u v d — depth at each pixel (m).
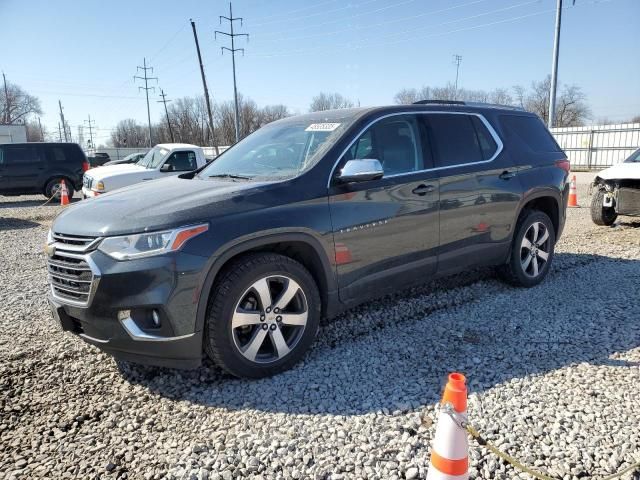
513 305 4.72
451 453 1.94
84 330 3.20
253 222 3.23
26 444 2.76
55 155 16.91
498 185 4.73
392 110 4.21
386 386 3.26
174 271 2.96
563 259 6.46
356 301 3.88
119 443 2.75
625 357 3.60
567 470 2.42
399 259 4.04
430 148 4.32
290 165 3.84
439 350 3.78
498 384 3.25
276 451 2.62
